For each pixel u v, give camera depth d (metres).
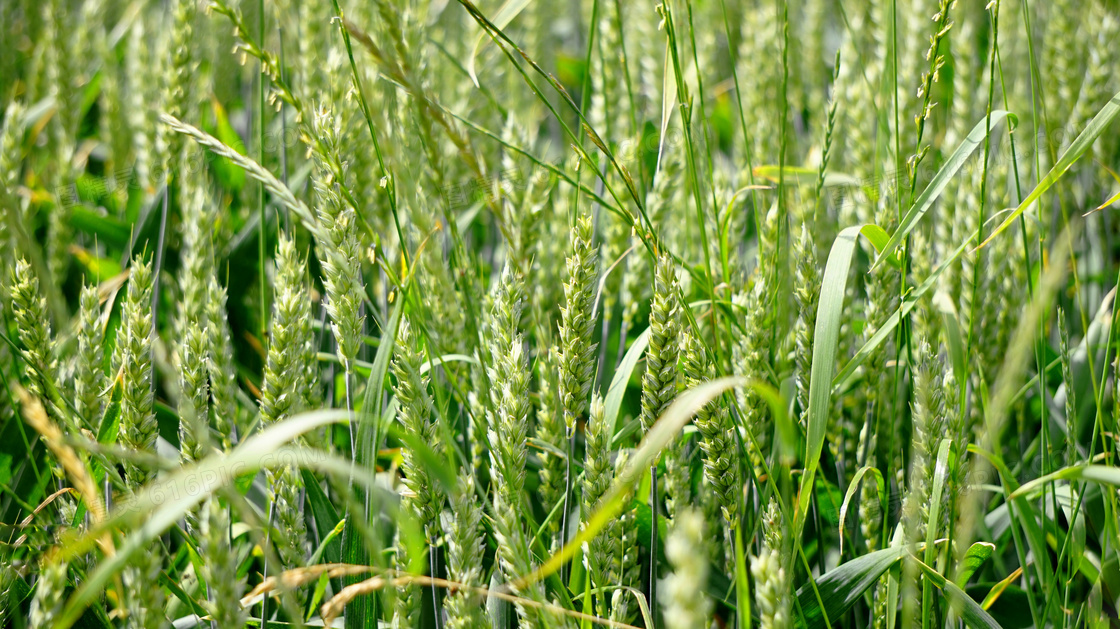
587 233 1.43
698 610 1.27
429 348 1.48
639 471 1.33
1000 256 1.61
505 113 2.10
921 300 1.56
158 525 1.32
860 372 1.59
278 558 1.51
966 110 1.74
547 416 1.52
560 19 3.55
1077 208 1.76
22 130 1.63
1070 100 1.75
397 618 1.44
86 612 1.49
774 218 1.60
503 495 1.43
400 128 1.64
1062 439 1.63
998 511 1.58
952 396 1.46
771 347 1.54
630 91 1.64
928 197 1.47
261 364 1.76
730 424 1.45
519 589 1.42
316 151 1.44
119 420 1.51
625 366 1.51
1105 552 1.48
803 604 1.46
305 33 1.69
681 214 1.75
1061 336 1.50
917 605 1.46
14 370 1.58
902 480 1.54
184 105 1.67
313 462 1.34
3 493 1.60
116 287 1.61
